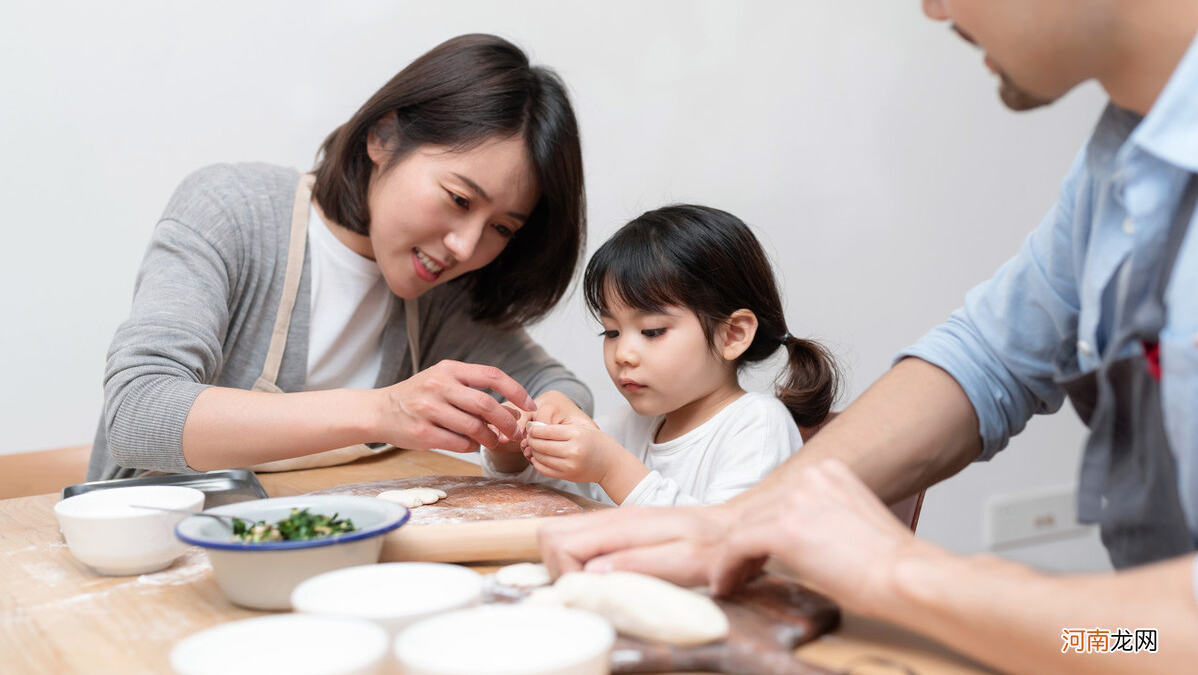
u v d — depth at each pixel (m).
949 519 2.77
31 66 1.67
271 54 1.86
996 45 0.57
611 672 0.53
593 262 1.32
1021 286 0.81
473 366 1.06
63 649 0.59
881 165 2.55
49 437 1.74
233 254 1.31
